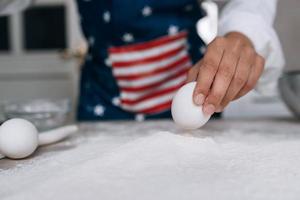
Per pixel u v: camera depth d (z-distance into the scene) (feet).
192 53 2.79
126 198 1.07
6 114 2.15
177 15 2.72
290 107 2.46
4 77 4.67
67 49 4.50
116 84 2.78
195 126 1.56
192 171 1.27
